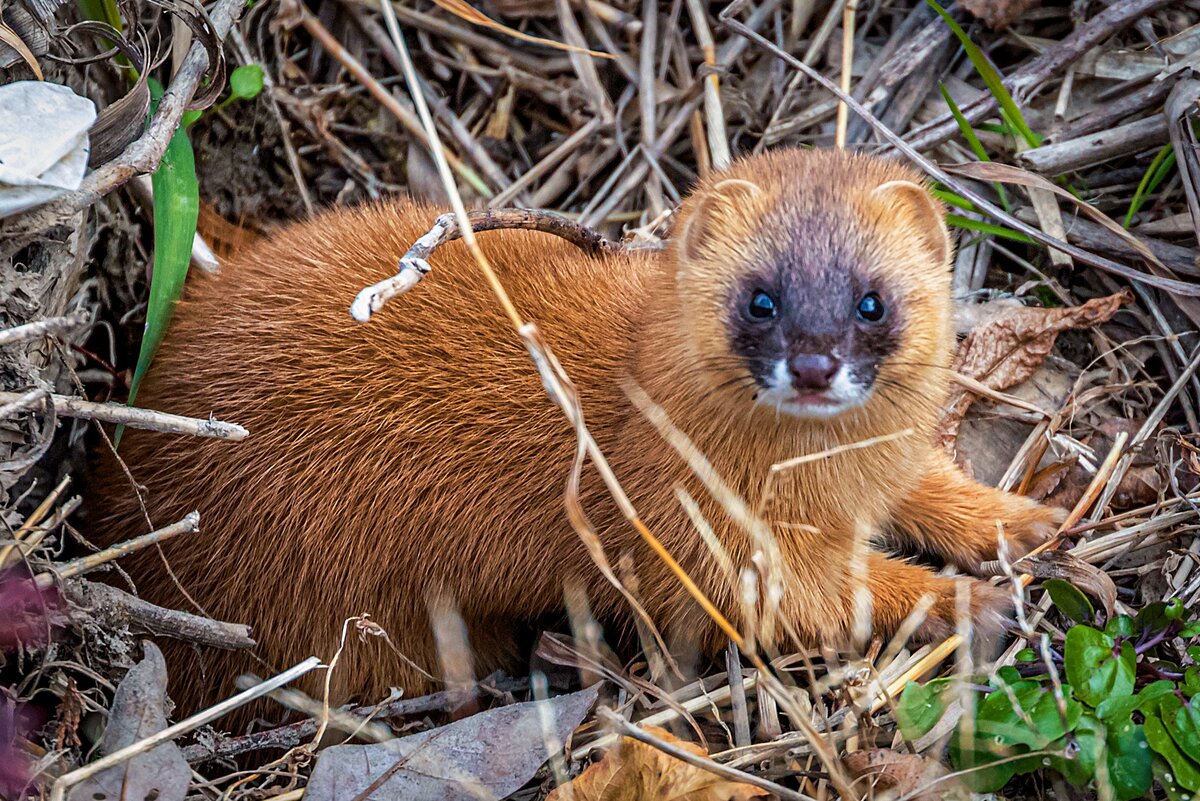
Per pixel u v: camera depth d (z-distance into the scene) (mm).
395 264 6984
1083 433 7938
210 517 6656
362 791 5863
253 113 9086
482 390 6789
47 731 5730
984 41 9398
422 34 10062
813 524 6719
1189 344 8000
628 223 9609
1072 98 9086
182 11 6531
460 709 6941
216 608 6723
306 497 6676
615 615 7180
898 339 6230
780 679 6762
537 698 6988
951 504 7496
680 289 6535
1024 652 6609
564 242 7547
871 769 5887
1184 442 7180
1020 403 7879
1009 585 6938
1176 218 8391
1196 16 8797
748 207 6352
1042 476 7789
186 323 7023
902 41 9508
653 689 6656
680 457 6586
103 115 6441
